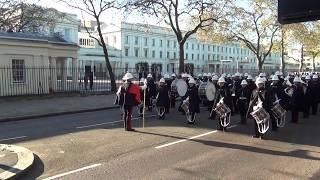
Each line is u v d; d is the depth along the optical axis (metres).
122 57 93.62
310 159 9.60
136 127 14.63
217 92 14.25
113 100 26.31
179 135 12.88
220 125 13.95
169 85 21.20
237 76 20.52
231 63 110.62
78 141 11.84
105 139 12.14
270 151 10.54
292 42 54.19
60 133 13.40
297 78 16.66
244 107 15.41
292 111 16.27
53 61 30.73
